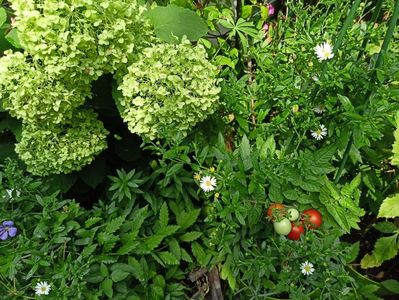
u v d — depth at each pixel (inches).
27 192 20.9
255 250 20.7
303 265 19.6
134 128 20.4
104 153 24.5
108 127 24.8
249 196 19.9
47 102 19.7
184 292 22.5
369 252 25.4
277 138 23.5
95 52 19.6
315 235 20.6
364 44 19.9
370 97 18.7
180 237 21.6
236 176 19.2
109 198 23.9
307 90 20.4
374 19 19.5
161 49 19.8
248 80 25.5
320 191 20.5
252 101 23.7
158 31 22.1
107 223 20.0
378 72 17.6
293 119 20.8
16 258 18.4
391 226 22.3
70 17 19.2
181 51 19.9
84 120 22.1
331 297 20.2
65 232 19.2
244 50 24.2
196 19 22.3
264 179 19.1
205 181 19.5
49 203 20.0
